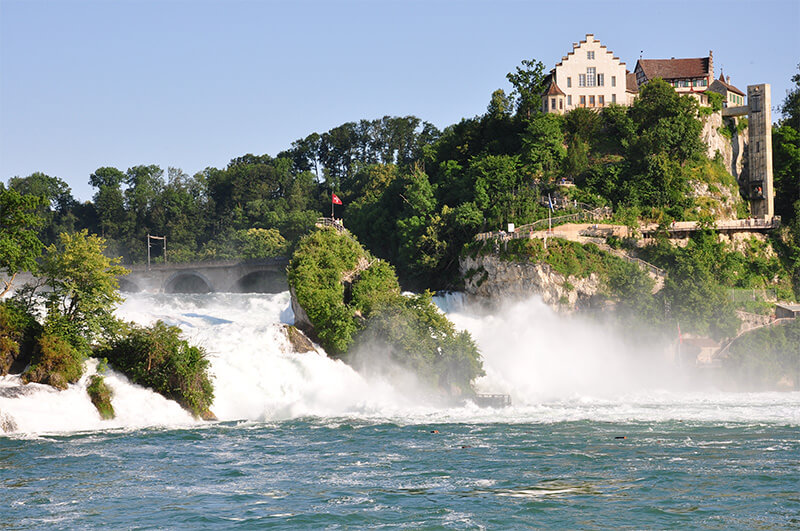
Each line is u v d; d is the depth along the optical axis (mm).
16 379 79562
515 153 160125
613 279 125125
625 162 153500
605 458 65750
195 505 53375
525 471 61688
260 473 61250
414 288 140750
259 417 86312
